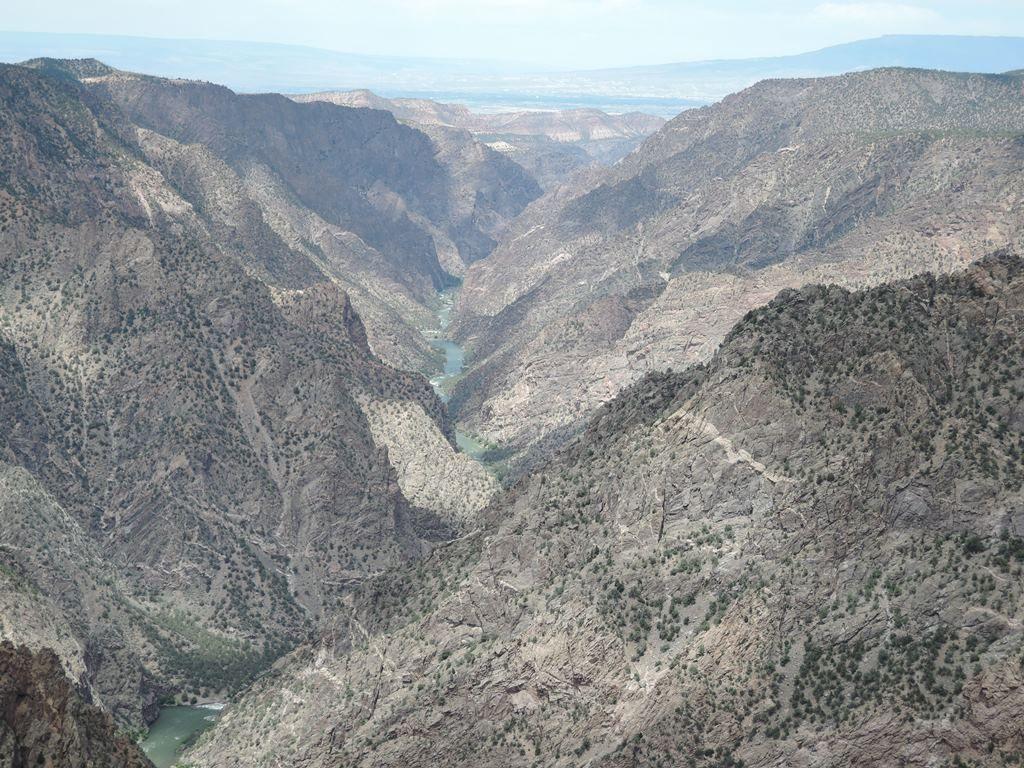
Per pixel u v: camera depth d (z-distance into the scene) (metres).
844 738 129.88
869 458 142.50
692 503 153.00
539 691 154.00
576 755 146.88
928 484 138.75
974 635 128.25
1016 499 134.12
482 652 161.00
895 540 138.88
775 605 141.00
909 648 131.00
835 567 140.75
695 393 161.00
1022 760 121.75
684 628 146.38
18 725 100.44
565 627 154.00
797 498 145.12
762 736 134.75
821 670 135.00
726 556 147.50
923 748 126.12
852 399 148.75
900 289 158.88
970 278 155.12
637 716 143.88
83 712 110.88
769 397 150.88
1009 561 130.75
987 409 143.00
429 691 163.00
